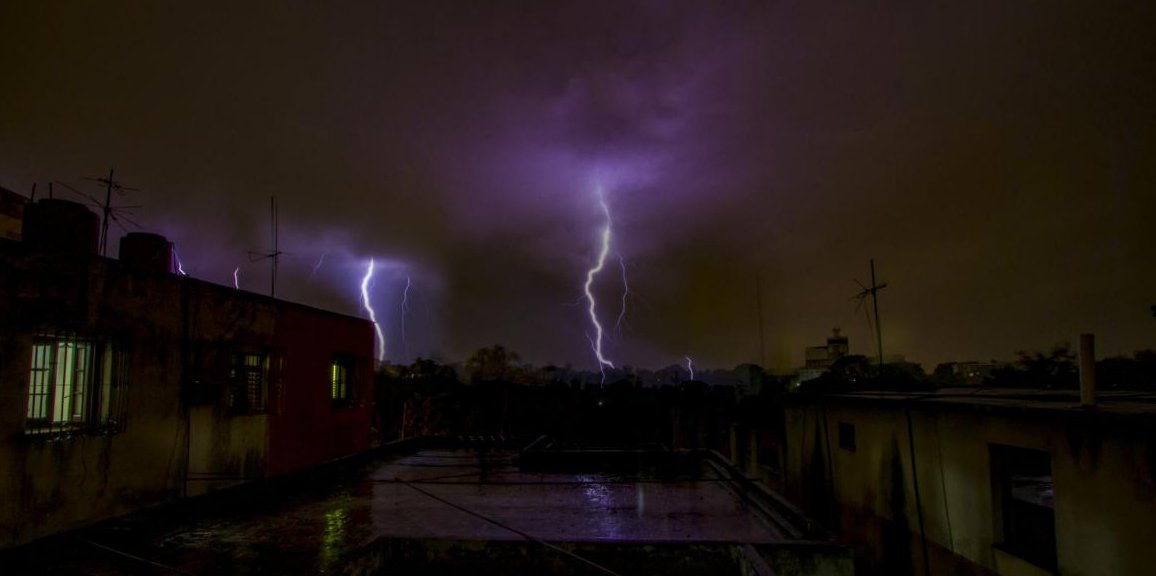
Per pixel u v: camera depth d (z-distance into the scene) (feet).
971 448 26.58
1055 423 21.89
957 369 84.89
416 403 72.38
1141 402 23.62
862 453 36.52
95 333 21.67
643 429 69.36
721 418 63.52
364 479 35.04
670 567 19.19
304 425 35.14
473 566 19.51
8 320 18.66
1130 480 18.79
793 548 18.97
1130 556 18.66
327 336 38.34
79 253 21.08
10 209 29.12
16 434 18.75
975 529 26.16
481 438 52.34
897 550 32.24
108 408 22.34
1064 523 21.36
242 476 29.07
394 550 19.74
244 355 30.89
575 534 23.20
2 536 18.21
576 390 82.17
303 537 22.50
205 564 19.38
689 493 30.96
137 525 22.45
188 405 25.88
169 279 25.13
